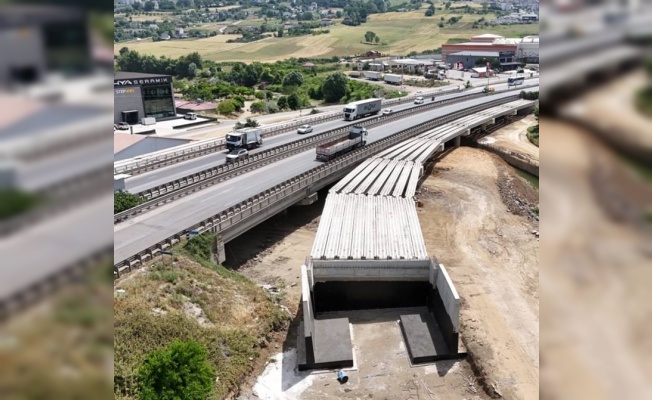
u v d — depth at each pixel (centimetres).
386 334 2459
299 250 3384
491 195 4519
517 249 3472
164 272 2506
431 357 2262
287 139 5538
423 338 2375
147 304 2244
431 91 9638
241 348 2250
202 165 4453
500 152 5794
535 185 5016
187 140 5594
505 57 12812
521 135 6562
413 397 2070
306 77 11650
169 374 1719
